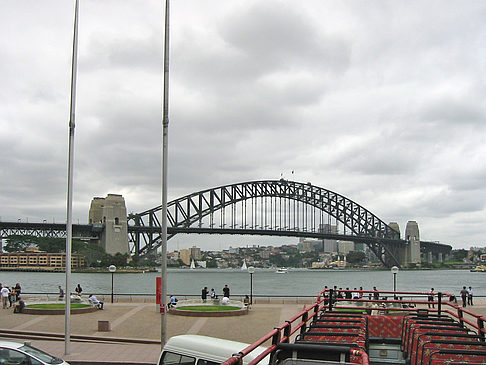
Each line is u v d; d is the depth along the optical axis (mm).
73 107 27297
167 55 24344
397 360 10984
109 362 24828
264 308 45969
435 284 169000
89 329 34750
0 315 40062
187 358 12969
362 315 11773
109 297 56094
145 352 27750
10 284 140625
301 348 6902
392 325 11984
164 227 23078
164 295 22578
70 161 26922
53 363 17375
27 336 32781
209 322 37844
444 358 7805
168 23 24781
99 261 199125
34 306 44219
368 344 10688
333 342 8578
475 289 139750
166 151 23734
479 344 8328
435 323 10750
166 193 23391
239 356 6293
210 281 174625
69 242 26672
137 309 44250
